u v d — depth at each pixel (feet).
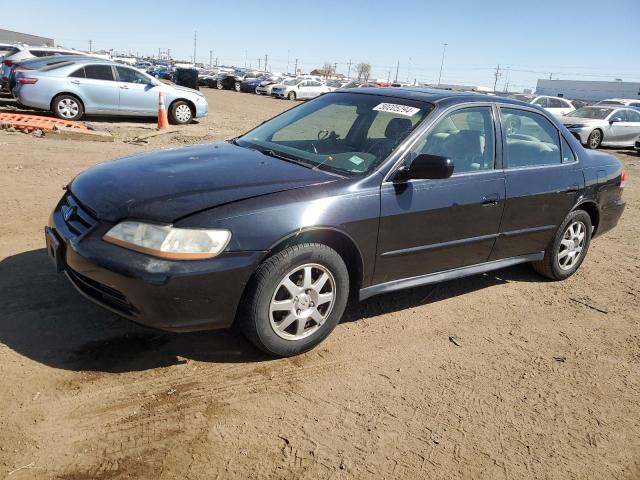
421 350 12.19
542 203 14.96
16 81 41.55
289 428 9.15
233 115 61.16
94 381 9.76
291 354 11.12
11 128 34.47
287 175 11.30
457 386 10.94
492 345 12.80
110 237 9.57
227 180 10.77
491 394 10.80
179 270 9.24
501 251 14.56
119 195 10.23
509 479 8.61
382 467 8.52
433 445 9.16
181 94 47.06
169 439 8.59
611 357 12.79
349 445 8.91
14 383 9.41
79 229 10.12
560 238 16.25
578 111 60.54
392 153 11.98
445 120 12.97
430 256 12.84
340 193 10.96
